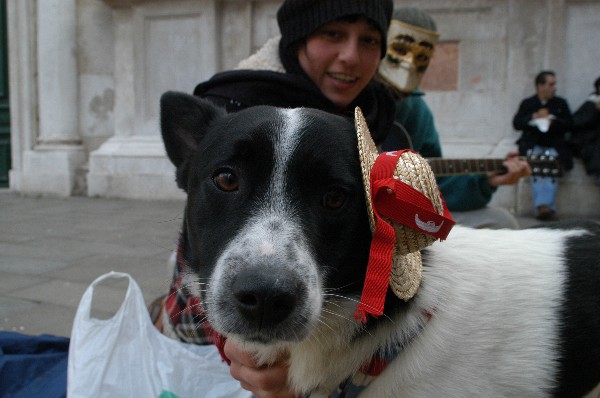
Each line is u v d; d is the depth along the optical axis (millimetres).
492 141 7270
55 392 2146
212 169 1407
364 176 1273
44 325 3193
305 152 1329
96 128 9039
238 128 1402
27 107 9273
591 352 1515
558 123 6469
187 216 1578
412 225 1250
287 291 1197
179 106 1692
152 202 8188
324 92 2359
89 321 1936
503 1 7145
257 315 1226
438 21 7367
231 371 1695
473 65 7352
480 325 1442
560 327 1477
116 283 3965
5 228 6008
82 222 6398
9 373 2264
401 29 2961
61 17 8711
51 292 3771
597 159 6453
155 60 8586
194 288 1603
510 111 7242
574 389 1537
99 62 8875
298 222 1300
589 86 7035
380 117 2424
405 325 1430
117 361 1865
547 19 7016
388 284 1300
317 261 1330
